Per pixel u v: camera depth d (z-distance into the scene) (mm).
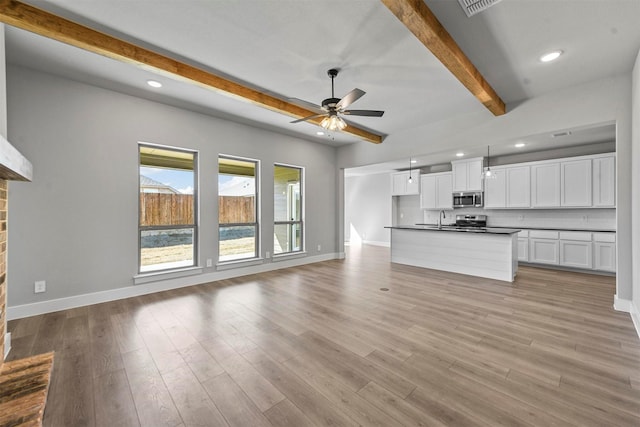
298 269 5398
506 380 1871
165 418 1553
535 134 3703
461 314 3033
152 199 4004
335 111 3074
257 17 2221
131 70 3012
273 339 2475
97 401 1679
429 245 5492
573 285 4191
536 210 6074
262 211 5184
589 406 1613
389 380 1886
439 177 7414
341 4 2084
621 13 2143
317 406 1644
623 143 3080
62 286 3180
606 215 5262
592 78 3209
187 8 2121
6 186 2111
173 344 2379
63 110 3174
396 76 3178
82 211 3307
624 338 2445
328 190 6496
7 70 2850
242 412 1599
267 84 3371
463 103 3953
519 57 2770
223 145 4594
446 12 2133
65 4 2076
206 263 4402
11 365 1938
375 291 3908
